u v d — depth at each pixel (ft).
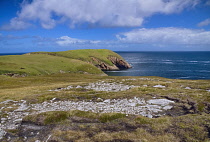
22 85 164.76
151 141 40.24
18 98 90.17
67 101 82.69
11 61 329.11
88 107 70.08
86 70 384.06
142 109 65.87
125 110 64.64
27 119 56.59
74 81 194.49
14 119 58.54
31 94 102.22
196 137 41.81
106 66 562.25
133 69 529.86
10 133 47.60
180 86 116.57
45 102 81.71
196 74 389.19
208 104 67.36
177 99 78.38
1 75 229.45
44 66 336.08
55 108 70.44
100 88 121.29
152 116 58.54
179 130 45.62
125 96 88.07
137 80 154.81
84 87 128.36
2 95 103.86
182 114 60.29
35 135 46.11
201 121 50.44
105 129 47.88
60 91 108.99
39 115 58.29
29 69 283.18
